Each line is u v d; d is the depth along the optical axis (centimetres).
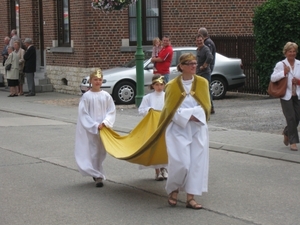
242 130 1272
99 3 1638
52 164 1002
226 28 2277
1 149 1151
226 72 1900
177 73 1822
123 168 964
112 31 2114
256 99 1867
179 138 700
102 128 827
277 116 1451
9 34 2755
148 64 1839
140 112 859
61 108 1811
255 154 1044
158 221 667
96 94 842
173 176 702
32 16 2509
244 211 700
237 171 919
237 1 2278
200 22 2242
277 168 935
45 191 816
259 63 1852
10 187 841
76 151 840
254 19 1844
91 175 831
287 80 1025
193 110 697
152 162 790
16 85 2211
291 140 1042
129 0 1631
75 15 2139
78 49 2144
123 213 703
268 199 752
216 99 1898
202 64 1495
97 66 2106
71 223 665
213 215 686
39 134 1336
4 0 2747
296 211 696
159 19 2208
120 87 1834
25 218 688
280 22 1772
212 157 1034
